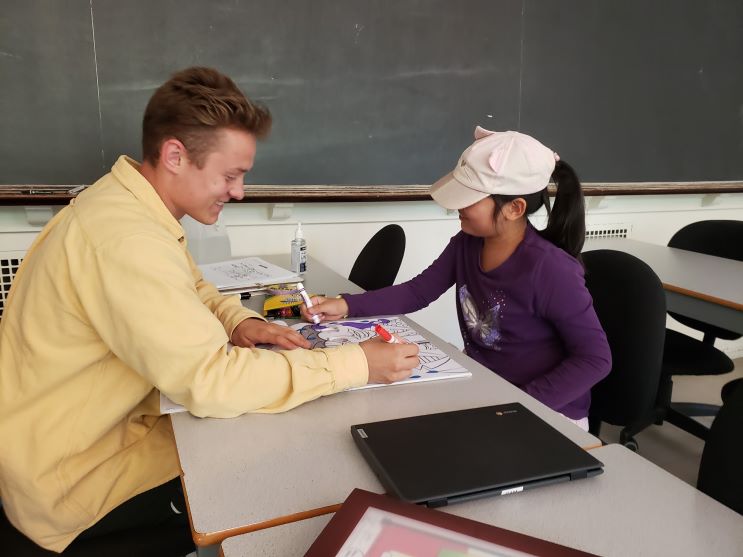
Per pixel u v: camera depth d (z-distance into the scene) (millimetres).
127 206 832
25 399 850
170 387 780
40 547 893
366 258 1855
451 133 2326
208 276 1596
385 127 2207
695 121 2818
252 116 849
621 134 2664
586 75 2520
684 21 2666
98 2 1742
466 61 2279
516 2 2309
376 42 2119
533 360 1294
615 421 1616
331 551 509
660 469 720
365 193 2221
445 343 1162
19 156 1755
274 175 2086
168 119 822
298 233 1847
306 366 867
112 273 761
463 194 1206
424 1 2158
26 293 842
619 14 2518
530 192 1197
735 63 2840
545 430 773
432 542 525
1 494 877
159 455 966
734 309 1734
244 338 1058
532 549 519
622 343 1552
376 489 666
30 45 1699
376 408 869
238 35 1923
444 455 702
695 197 3014
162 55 1846
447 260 1487
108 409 870
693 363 1927
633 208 2898
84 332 822
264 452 739
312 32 2020
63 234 812
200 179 861
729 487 781
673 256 2303
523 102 2424
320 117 2102
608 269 1597
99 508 907
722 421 810
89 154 1831
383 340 982
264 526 604
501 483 645
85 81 1778
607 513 628
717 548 577
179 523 954
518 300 1247
